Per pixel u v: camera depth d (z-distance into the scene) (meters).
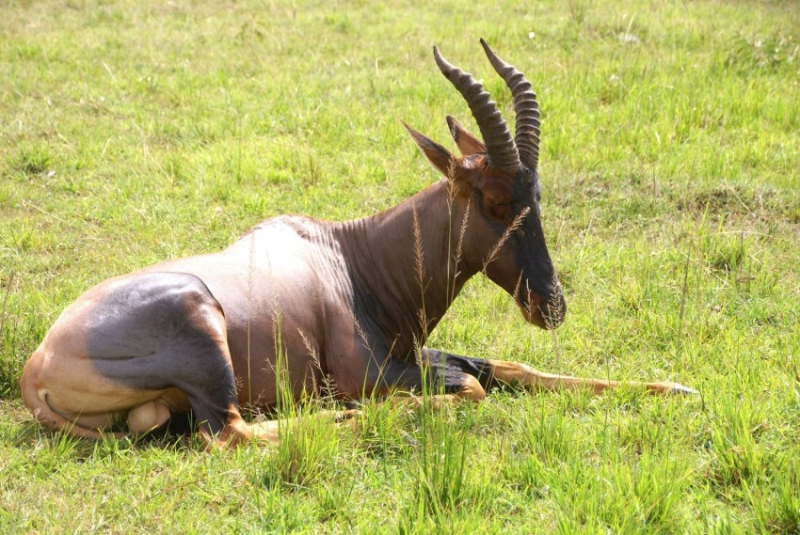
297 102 44.03
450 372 22.20
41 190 35.38
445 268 23.31
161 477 18.42
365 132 40.50
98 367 19.67
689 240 30.75
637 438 19.97
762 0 65.75
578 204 34.22
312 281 22.36
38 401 20.03
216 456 19.06
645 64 48.72
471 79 21.62
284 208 33.66
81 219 32.97
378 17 59.41
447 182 23.05
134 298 19.92
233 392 19.95
